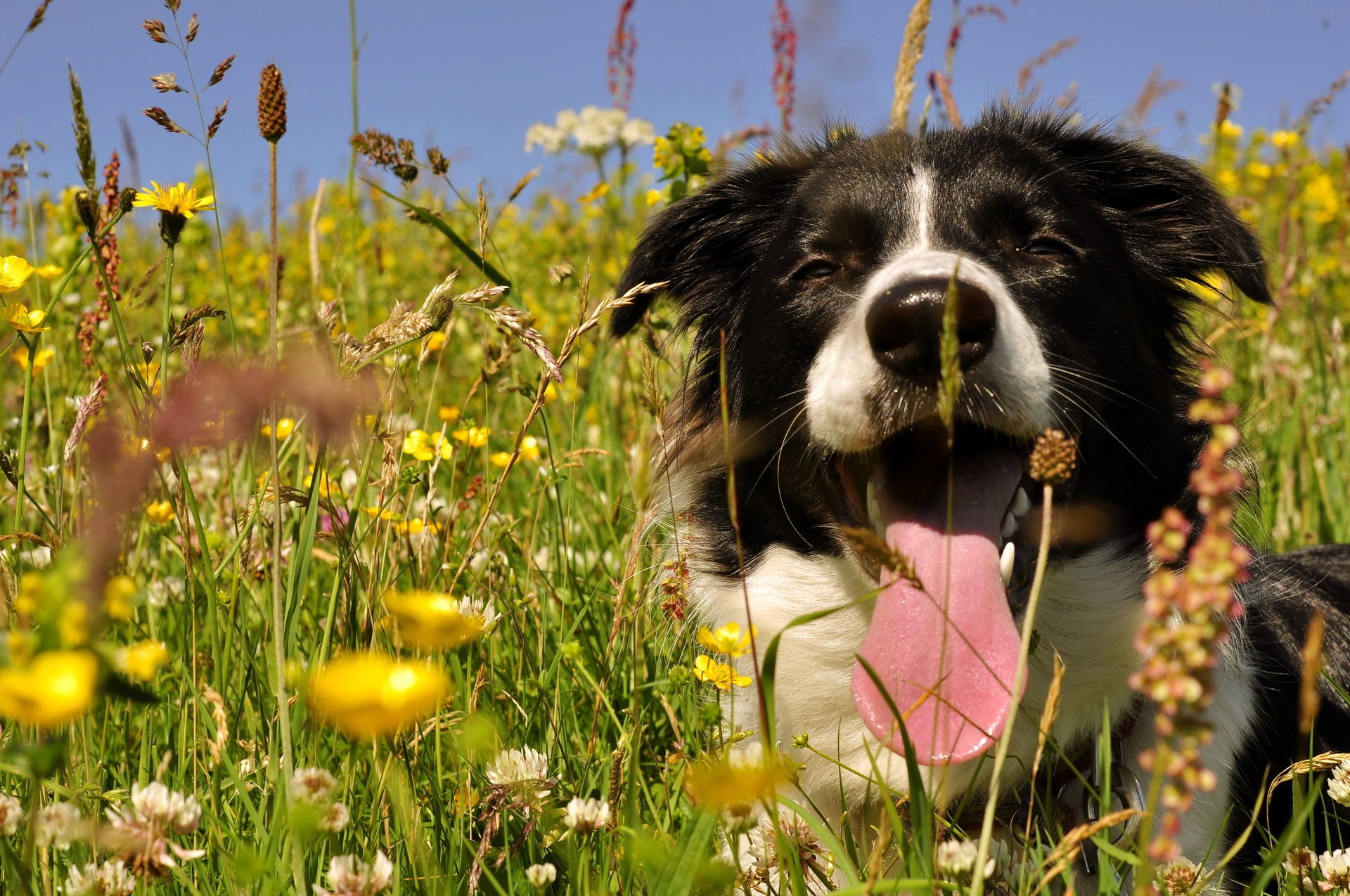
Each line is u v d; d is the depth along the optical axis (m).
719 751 0.88
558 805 0.83
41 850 0.73
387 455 0.93
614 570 1.24
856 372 0.92
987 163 1.04
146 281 1.12
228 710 0.93
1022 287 0.97
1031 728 0.96
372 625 0.87
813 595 1.04
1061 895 0.90
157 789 0.66
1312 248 2.35
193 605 0.87
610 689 1.06
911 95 1.50
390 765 0.77
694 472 1.13
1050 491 0.66
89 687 0.53
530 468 1.56
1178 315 1.12
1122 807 0.90
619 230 2.15
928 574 0.90
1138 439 1.01
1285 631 1.09
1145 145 1.15
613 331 1.20
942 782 0.78
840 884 0.92
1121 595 0.98
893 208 1.02
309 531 0.84
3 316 0.85
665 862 0.67
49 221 1.65
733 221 1.19
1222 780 0.96
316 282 1.19
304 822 0.63
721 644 0.84
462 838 0.79
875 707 0.87
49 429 1.16
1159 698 0.54
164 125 0.82
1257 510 1.09
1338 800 0.81
